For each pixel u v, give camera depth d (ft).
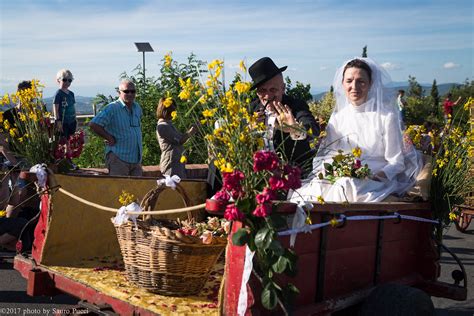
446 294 14.94
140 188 16.53
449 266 25.22
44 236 14.62
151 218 13.14
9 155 20.02
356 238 12.57
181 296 12.34
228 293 10.09
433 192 15.49
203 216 17.79
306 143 14.43
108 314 11.63
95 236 15.58
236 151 10.34
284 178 9.64
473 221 37.70
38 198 20.66
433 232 15.47
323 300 11.68
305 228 10.44
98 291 12.34
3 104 17.12
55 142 16.31
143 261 12.40
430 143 17.37
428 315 12.69
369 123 15.99
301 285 11.14
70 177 15.05
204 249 12.27
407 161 15.98
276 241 9.53
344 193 13.80
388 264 14.01
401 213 14.24
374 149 15.96
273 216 9.69
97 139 38.88
